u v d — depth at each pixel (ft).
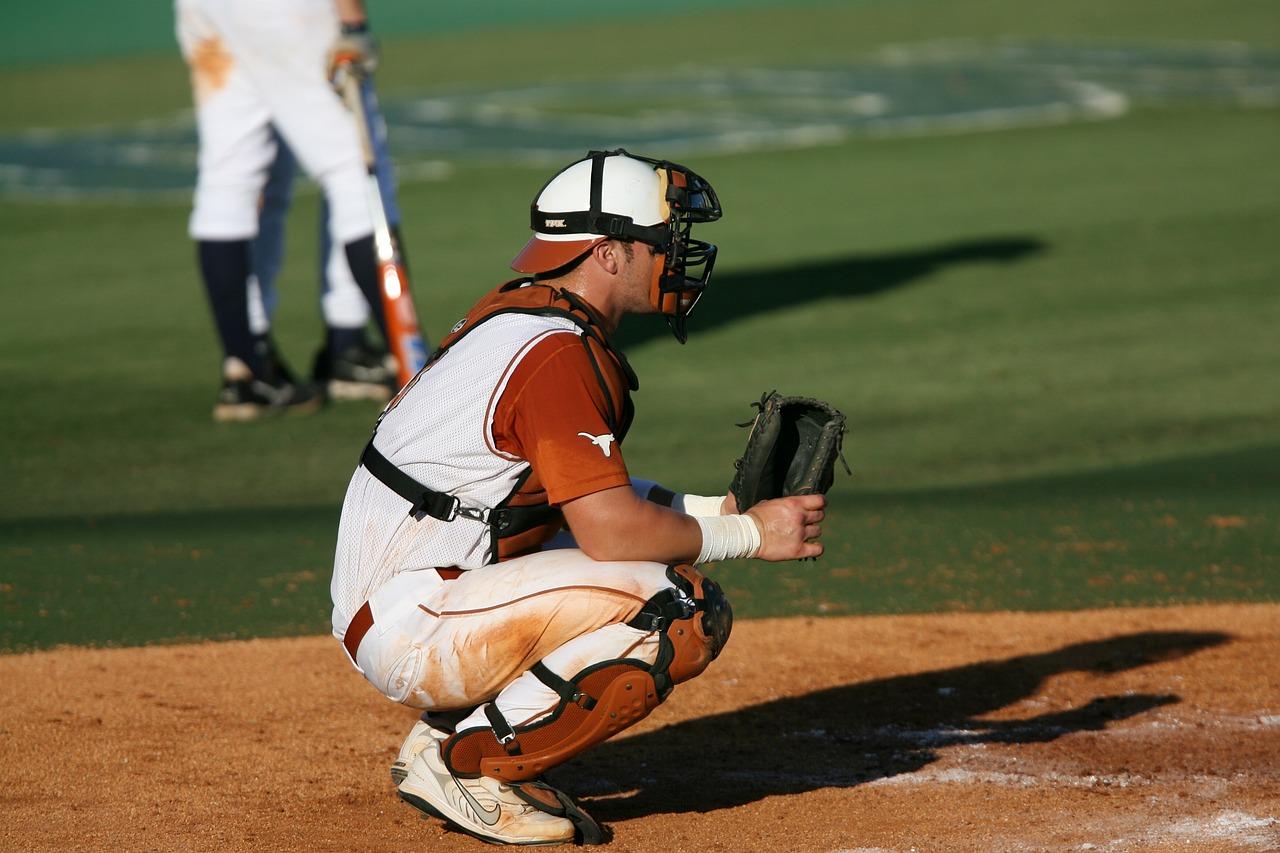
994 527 72.13
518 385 36.88
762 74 282.77
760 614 61.67
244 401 97.71
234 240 95.66
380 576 38.52
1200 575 64.69
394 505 38.27
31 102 276.21
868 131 213.05
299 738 48.73
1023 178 174.29
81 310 128.36
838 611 61.67
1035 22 360.69
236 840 40.55
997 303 120.47
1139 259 133.69
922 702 51.72
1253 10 364.79
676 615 37.60
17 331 121.49
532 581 37.63
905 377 100.83
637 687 37.86
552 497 36.55
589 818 40.06
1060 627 58.95
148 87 291.58
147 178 194.90
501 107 247.29
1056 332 111.34
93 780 45.09
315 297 133.39
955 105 235.40
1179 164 178.60
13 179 196.54
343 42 86.43
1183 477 79.36
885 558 68.28
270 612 62.23
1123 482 78.89
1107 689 52.54
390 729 49.60
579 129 221.46
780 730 49.42
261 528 74.59
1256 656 55.31
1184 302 118.83
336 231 92.94
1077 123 213.05
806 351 108.37
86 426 95.30
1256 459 82.07
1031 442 86.48
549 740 38.47
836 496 78.07
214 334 120.06
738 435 88.48
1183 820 40.88
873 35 346.54
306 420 97.66
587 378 37.04
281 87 90.84
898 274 131.44
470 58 326.85
